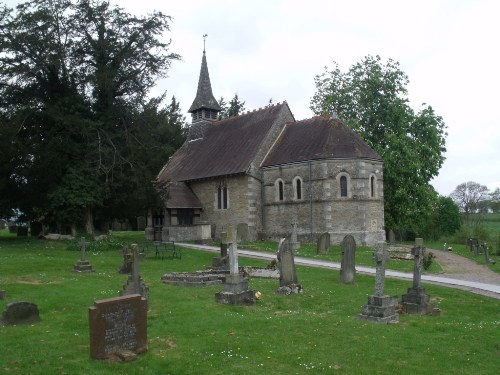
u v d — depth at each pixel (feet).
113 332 32.32
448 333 40.50
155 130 118.73
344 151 119.24
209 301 51.62
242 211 130.21
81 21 109.50
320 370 30.53
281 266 58.80
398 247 104.01
